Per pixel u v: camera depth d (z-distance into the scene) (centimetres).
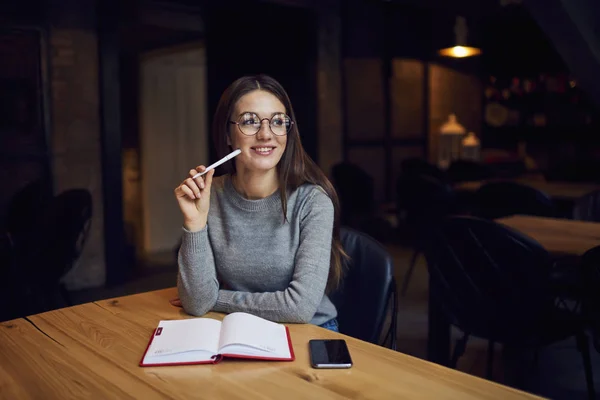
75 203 295
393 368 108
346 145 636
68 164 433
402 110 688
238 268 156
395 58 672
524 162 726
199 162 720
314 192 157
